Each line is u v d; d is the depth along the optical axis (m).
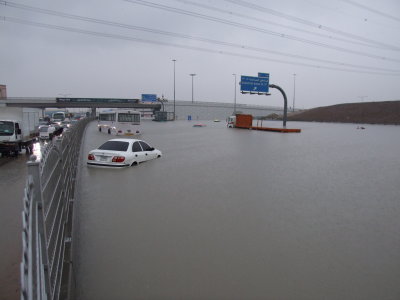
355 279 4.66
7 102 77.69
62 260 4.00
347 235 6.41
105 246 5.64
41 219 2.49
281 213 7.77
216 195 9.40
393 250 5.72
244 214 7.64
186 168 13.98
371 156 19.48
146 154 15.77
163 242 5.86
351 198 9.35
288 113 126.94
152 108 105.25
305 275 4.75
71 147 9.20
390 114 87.88
